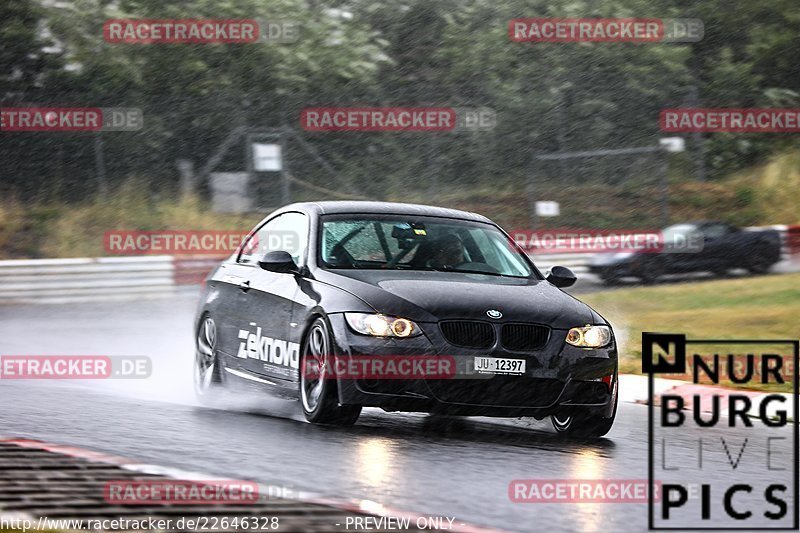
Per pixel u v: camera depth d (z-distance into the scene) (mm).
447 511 17078
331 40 113750
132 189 96500
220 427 25484
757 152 125875
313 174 108938
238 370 30859
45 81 100812
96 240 89438
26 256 86438
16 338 52000
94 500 16219
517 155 119938
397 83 120000
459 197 111812
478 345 25953
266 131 103500
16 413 26969
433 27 122750
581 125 122688
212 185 96625
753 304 63625
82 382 37094
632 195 114625
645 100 125500
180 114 105312
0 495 16453
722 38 134250
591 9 126688
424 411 25953
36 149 99250
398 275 27766
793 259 89875
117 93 103062
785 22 137250
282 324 28391
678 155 122438
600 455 24297
